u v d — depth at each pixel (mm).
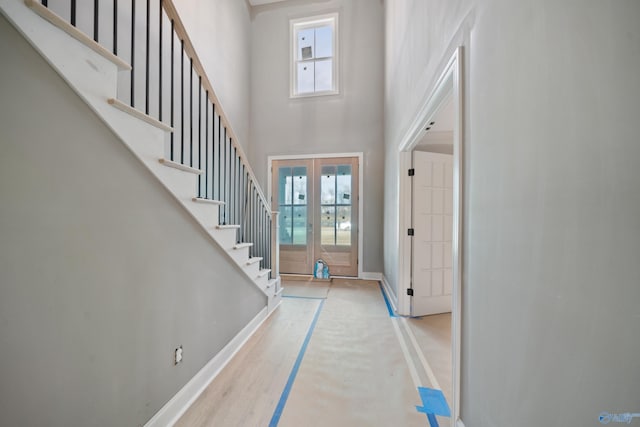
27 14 767
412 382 1793
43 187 845
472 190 1164
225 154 2217
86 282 985
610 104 563
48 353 866
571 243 655
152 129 1258
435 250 3023
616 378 553
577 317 637
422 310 2967
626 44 535
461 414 1254
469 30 1188
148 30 1344
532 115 786
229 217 2309
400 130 2912
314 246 4770
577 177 638
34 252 824
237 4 4414
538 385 755
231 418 1466
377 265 4566
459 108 1254
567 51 664
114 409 1106
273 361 2033
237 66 4434
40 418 848
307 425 1425
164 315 1393
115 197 1097
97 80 981
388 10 3822
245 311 2367
